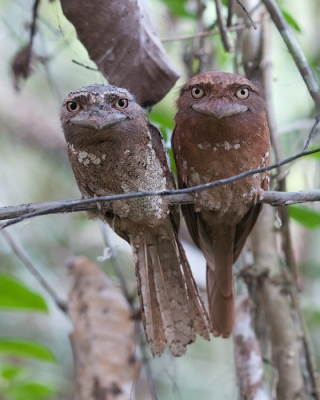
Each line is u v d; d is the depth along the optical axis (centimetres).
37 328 1491
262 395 1005
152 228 945
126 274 1453
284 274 1075
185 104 923
